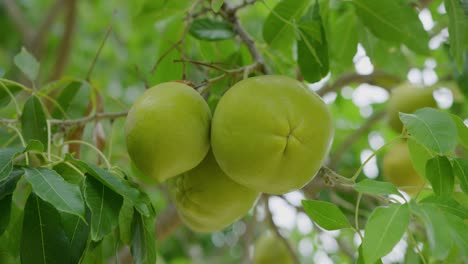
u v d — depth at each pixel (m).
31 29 1.67
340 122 1.50
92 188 0.69
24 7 1.98
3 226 0.68
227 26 0.90
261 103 0.72
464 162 0.72
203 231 0.82
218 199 0.78
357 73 1.18
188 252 1.65
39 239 0.69
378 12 0.90
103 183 0.69
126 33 1.65
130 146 0.74
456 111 1.17
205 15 1.03
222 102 0.74
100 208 0.68
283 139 0.71
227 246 1.85
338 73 1.07
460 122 0.73
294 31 0.85
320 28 0.85
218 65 0.95
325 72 0.86
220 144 0.73
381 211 0.67
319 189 1.10
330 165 1.23
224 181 0.78
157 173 0.75
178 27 1.00
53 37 1.91
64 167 0.73
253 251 1.15
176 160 0.74
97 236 0.67
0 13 1.92
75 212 0.65
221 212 0.79
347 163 1.32
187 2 1.01
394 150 1.06
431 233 0.65
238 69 0.82
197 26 0.90
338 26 1.01
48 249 0.69
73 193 0.66
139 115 0.74
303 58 0.86
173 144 0.73
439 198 0.71
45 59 1.82
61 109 0.91
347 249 1.16
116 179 0.69
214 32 0.90
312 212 0.73
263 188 0.74
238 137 0.72
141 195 0.70
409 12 0.89
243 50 0.95
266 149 0.71
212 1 0.79
